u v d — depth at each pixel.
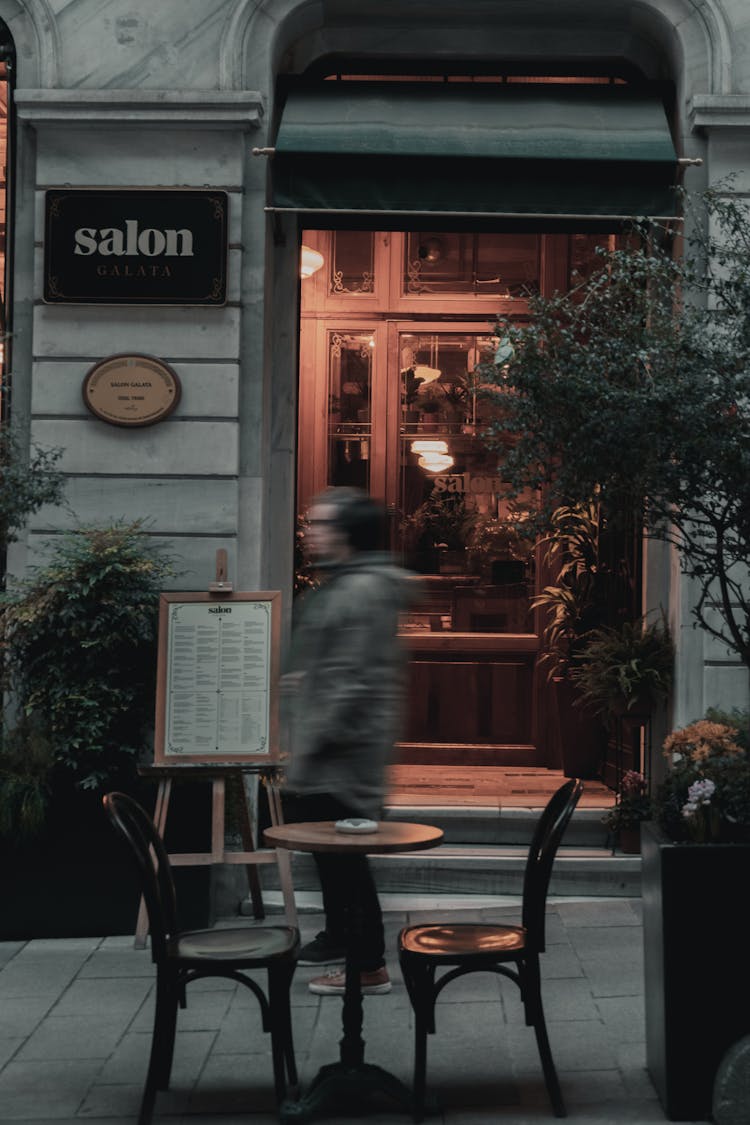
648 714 7.79
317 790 5.14
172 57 7.62
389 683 5.17
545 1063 4.52
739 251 5.41
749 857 4.43
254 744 6.81
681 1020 4.42
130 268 7.57
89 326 7.60
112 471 7.58
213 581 7.55
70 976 6.19
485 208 7.41
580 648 8.96
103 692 6.88
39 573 6.98
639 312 5.29
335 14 7.98
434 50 8.20
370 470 9.58
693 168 7.58
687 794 4.67
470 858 7.50
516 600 9.47
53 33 7.64
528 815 7.79
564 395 5.09
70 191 7.58
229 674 6.84
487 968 4.53
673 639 7.71
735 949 4.42
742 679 7.40
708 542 6.21
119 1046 5.26
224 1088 4.81
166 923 5.15
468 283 9.52
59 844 6.87
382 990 5.81
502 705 9.43
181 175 7.60
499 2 7.84
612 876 7.44
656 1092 4.64
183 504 7.56
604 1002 5.66
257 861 6.74
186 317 7.58
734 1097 4.23
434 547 9.54
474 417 9.54
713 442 4.85
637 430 4.94
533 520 5.67
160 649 6.85
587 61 8.30
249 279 7.65
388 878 7.50
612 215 7.42
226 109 7.52
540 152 7.39
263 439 7.77
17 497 6.84
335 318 9.59
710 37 7.64
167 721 6.81
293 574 8.20
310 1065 4.99
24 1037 5.37
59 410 7.60
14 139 7.79
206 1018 5.59
